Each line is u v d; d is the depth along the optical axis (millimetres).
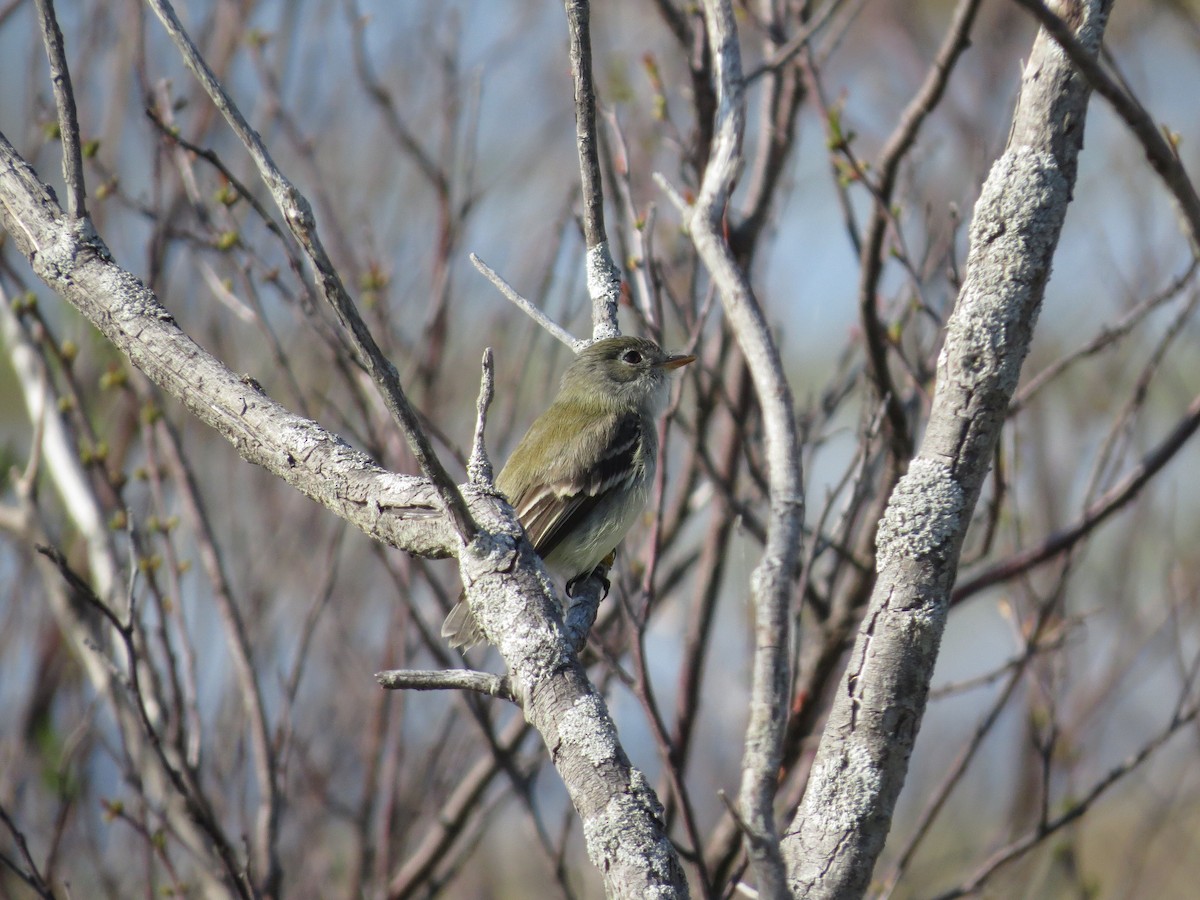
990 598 17219
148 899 9258
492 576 5562
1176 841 13555
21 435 13594
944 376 5289
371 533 6141
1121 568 12109
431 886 11039
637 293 11250
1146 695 14297
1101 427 12711
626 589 9484
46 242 6715
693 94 10594
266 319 10820
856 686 5109
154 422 9969
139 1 10641
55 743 11109
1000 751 13992
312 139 11914
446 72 12625
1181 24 14172
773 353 5293
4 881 10570
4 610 11438
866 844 4934
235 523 11758
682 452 12906
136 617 9461
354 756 12234
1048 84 5254
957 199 12492
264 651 11500
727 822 10164
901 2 15656
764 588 4535
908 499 5195
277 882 9328
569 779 4980
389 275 11945
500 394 13078
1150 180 13414
